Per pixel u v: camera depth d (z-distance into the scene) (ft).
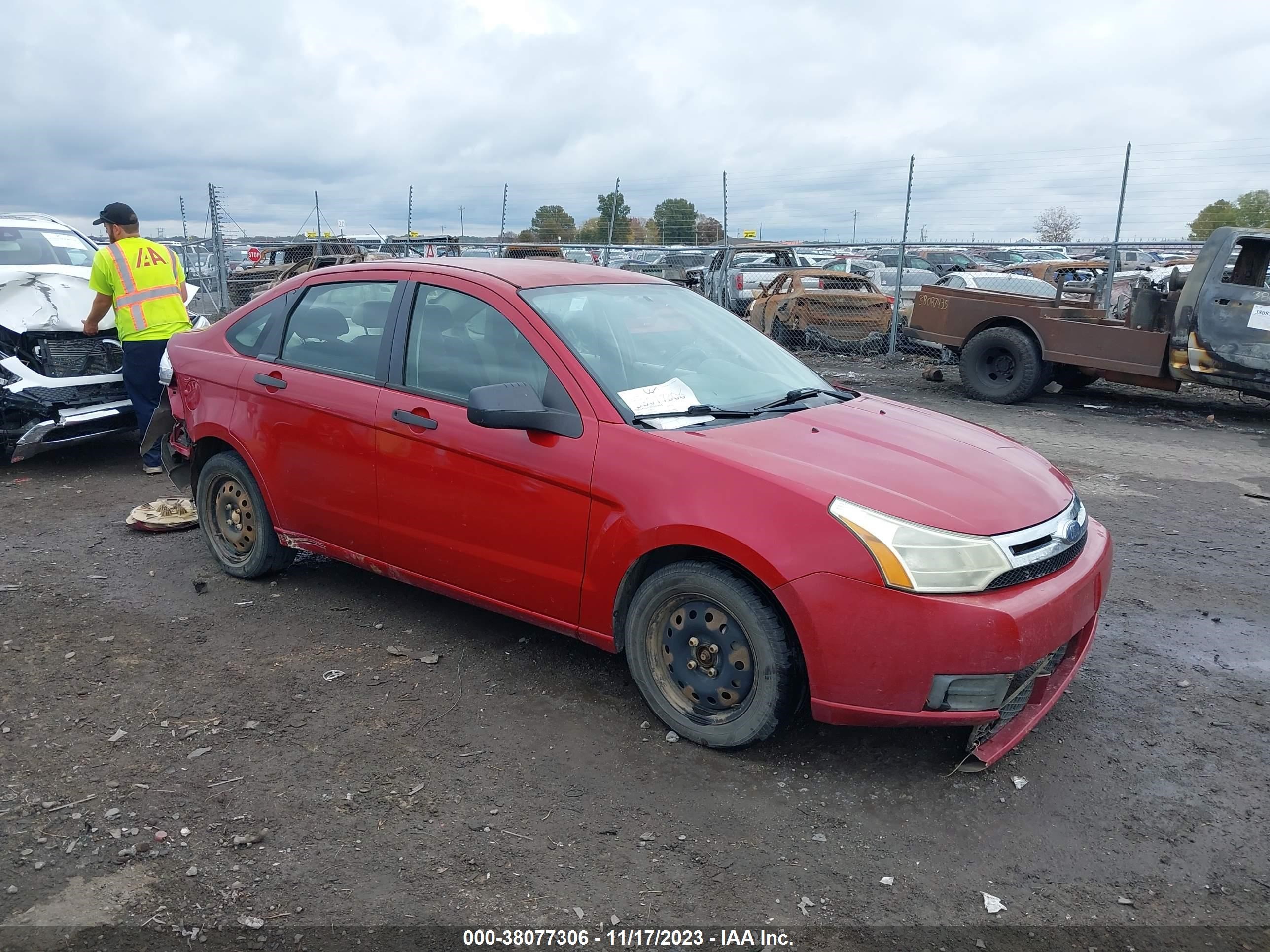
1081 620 10.71
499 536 12.32
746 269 60.08
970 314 38.09
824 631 9.87
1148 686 13.07
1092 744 11.54
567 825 9.81
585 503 11.43
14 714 11.96
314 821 9.82
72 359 23.25
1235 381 32.48
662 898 8.78
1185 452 28.27
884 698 9.91
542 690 12.65
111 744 11.26
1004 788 10.58
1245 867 9.31
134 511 19.83
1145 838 9.75
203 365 15.94
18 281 22.95
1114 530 20.30
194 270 56.65
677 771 10.81
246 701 12.34
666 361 12.99
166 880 8.91
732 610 10.60
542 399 12.04
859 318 49.49
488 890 8.84
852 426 12.26
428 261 14.25
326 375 14.24
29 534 19.27
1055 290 46.96
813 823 9.91
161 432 18.12
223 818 9.85
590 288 13.76
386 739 11.42
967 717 9.89
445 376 13.00
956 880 9.09
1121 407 36.94
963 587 9.71
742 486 10.39
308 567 17.28
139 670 13.20
